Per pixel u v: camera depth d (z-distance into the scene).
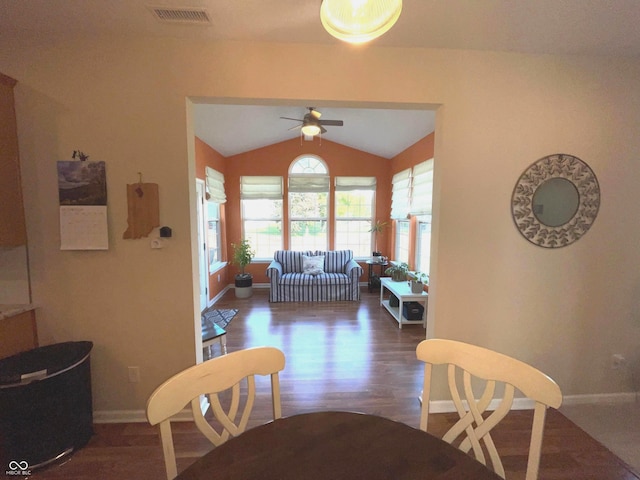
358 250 5.85
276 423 0.98
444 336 2.05
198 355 2.03
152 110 1.81
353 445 0.88
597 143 1.99
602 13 1.53
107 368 1.95
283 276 4.86
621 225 2.05
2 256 1.82
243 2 1.48
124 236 1.87
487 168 1.96
